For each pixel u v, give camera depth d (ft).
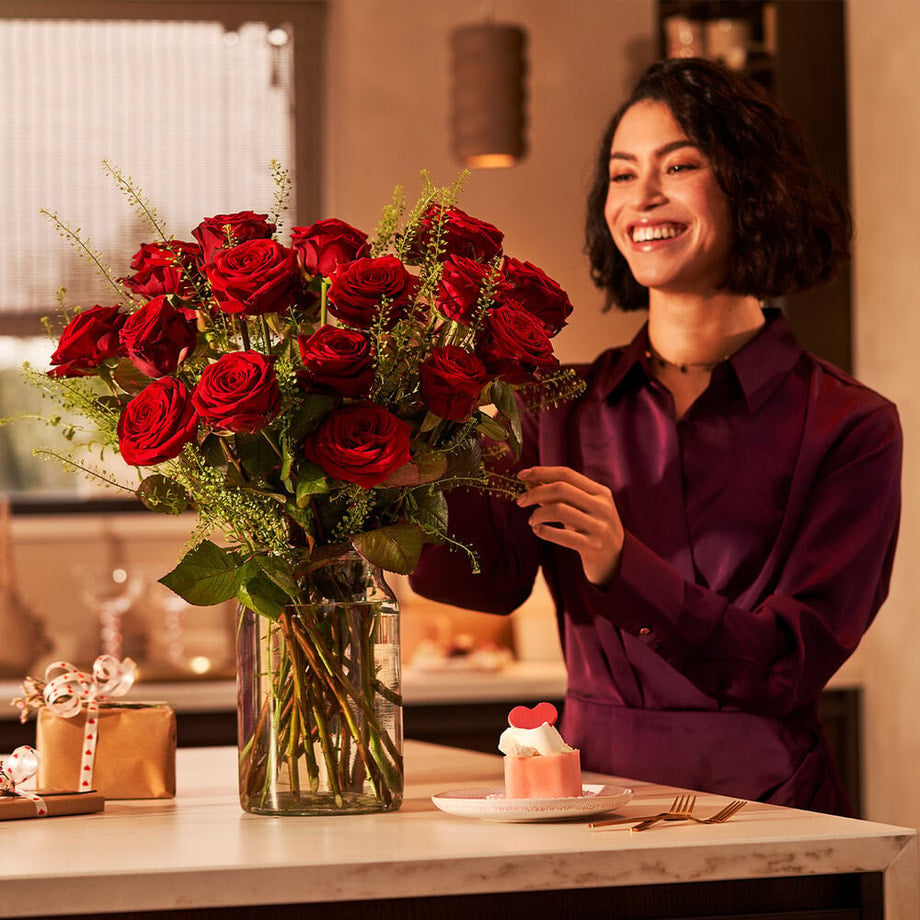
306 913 3.77
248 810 4.69
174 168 15.10
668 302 7.15
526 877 3.80
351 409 4.43
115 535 14.55
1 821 4.65
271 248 4.47
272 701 4.61
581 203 15.44
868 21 12.46
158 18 15.11
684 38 13.83
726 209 6.95
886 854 4.05
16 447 14.85
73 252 14.84
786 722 6.54
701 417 6.96
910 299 11.85
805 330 12.76
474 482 4.87
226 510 4.56
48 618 14.39
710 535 6.81
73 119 14.93
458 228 4.85
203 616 14.32
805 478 6.71
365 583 4.65
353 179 15.06
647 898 3.97
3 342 14.85
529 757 4.58
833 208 7.36
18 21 14.88
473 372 4.49
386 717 4.66
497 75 14.14
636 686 6.78
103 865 3.70
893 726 12.01
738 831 4.12
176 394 4.37
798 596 6.43
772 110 7.07
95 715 5.20
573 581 7.02
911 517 11.82
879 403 6.81
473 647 13.74
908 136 11.85
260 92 15.29
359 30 15.11
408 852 3.82
